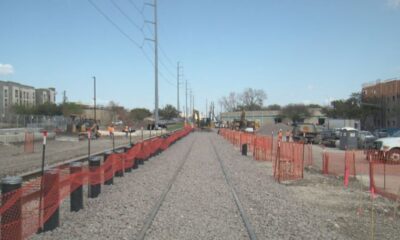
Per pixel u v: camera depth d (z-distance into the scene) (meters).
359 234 9.45
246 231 9.34
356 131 42.50
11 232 7.86
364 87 102.75
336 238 8.94
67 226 9.50
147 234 8.98
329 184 17.31
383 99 93.88
